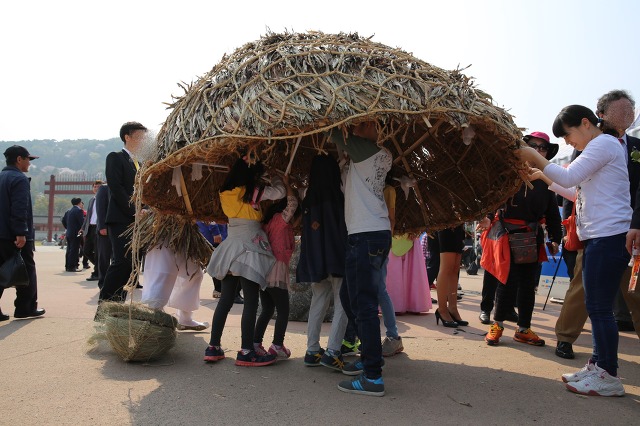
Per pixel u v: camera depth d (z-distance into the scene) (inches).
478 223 194.9
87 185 1839.3
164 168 140.7
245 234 152.9
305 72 127.3
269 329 206.7
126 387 129.0
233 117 125.8
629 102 138.6
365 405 118.8
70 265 476.4
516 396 127.0
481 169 164.2
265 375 142.0
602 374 128.6
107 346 168.2
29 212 218.8
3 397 119.9
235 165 156.6
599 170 131.4
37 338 178.7
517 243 178.4
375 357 126.0
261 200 153.0
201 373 142.7
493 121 125.3
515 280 183.2
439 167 174.6
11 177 208.1
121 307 155.4
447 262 216.7
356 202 129.4
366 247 126.5
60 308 243.1
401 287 247.0
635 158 131.0
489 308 228.5
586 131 138.5
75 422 106.0
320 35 142.9
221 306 155.4
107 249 258.7
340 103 119.0
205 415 111.0
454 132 161.6
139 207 142.1
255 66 134.6
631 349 180.5
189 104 141.3
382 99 119.7
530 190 181.2
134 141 198.2
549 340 195.0
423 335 199.5
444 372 147.2
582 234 135.6
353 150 130.3
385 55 131.8
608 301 130.3
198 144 127.7
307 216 145.6
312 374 143.8
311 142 175.9
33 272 219.1
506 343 186.9
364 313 126.5
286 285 157.9
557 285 313.7
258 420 108.7
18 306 214.4
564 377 138.3
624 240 129.5
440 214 180.9
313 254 142.2
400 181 168.6
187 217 178.7
